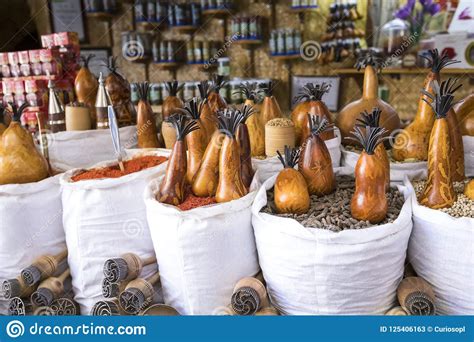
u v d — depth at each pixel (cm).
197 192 117
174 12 184
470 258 98
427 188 109
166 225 107
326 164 117
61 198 128
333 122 144
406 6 155
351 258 95
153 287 120
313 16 169
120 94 157
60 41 165
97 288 123
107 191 118
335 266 96
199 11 185
